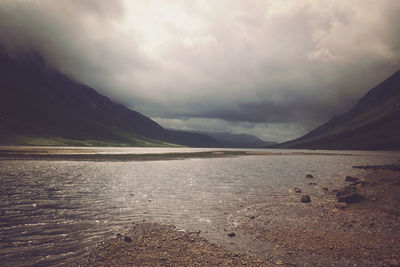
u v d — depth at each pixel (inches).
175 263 503.8
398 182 1285.7
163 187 1446.9
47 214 858.1
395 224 736.3
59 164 2677.2
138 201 1081.4
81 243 610.9
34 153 3986.2
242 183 1617.9
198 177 1907.0
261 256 537.6
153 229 717.9
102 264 499.8
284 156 5718.5
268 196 1202.6
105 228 727.1
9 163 2593.5
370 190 1182.3
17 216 823.7
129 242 618.2
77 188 1357.0
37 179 1614.2
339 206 962.7
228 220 812.0
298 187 1459.2
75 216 843.4
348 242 609.6
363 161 3754.9
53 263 503.5
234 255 541.6
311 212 900.0
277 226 744.3
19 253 547.8
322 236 653.3
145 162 3336.6
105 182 1587.1
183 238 647.1
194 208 970.1
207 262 508.1
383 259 516.7
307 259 521.0
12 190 1236.5
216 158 4675.2
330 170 2436.0
